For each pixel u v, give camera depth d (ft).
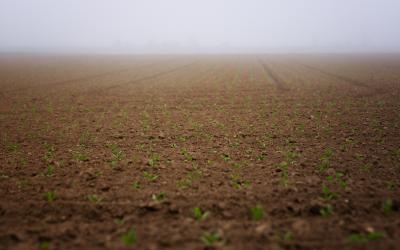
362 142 29.81
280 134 33.63
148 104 54.70
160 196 18.63
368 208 16.75
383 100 52.42
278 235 14.29
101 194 19.22
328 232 14.49
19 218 16.56
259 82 85.51
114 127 38.22
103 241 14.16
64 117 44.34
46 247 13.66
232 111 47.65
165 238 14.32
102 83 86.07
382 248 13.12
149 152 28.04
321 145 29.27
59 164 24.93
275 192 19.01
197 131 35.86
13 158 26.68
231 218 16.14
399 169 22.61
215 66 162.09
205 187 19.99
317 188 19.48
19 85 79.71
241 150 28.37
